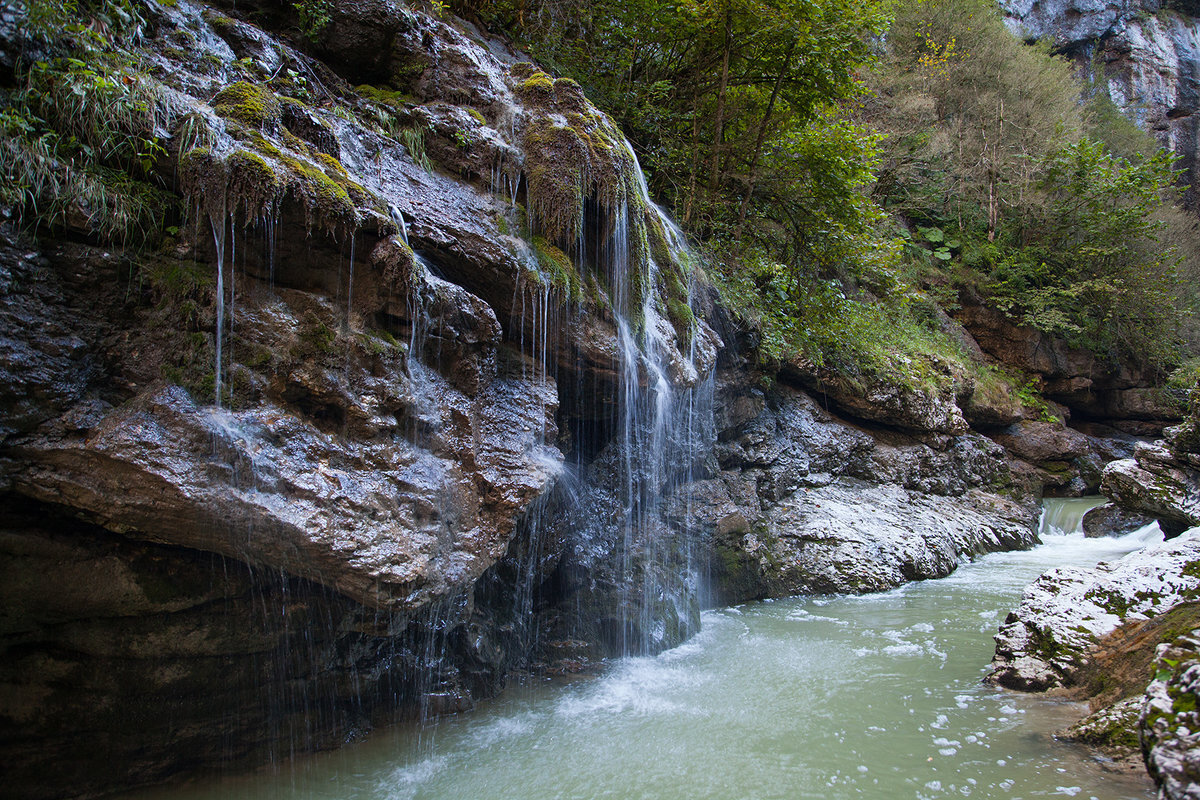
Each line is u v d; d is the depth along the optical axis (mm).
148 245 3414
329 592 3801
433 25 5504
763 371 9438
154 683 3475
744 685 5188
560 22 8609
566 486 5832
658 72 9430
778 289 9625
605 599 5840
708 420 7930
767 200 10227
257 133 3611
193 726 3621
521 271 4730
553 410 4996
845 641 6277
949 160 17266
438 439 4160
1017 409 14820
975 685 5109
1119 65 28234
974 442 13055
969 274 17297
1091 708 4379
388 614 3797
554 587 5762
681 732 4375
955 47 18875
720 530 7633
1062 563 9688
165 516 3133
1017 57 19078
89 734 3365
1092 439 16469
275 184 3395
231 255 3467
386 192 4285
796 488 9656
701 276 7758
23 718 3219
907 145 16000
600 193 5352
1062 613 5164
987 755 3947
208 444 3219
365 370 3795
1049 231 18125
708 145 9898
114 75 3291
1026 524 11766
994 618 6984
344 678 4102
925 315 15477
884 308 13148
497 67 5895
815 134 9312
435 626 4234
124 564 3295
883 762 3928
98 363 3221
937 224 18750
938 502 11102
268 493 3326
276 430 3455
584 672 5355
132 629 3385
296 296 3674
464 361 4402
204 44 4031
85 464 3035
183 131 3414
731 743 4211
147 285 3371
